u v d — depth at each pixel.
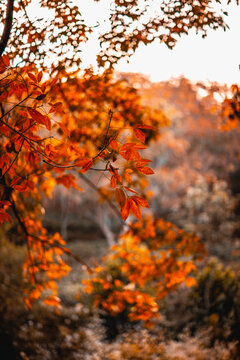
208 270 7.60
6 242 6.19
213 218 16.84
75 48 1.93
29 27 1.99
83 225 22.72
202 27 1.97
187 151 16.48
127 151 1.40
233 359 5.34
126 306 7.49
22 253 6.39
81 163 1.45
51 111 1.56
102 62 1.93
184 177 17.17
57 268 3.34
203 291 7.41
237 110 2.79
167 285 3.66
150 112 3.11
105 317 7.63
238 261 12.70
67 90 2.43
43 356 5.65
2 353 5.29
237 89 2.56
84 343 6.50
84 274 10.84
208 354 5.66
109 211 16.52
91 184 4.06
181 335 6.57
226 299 6.97
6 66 1.62
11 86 1.65
